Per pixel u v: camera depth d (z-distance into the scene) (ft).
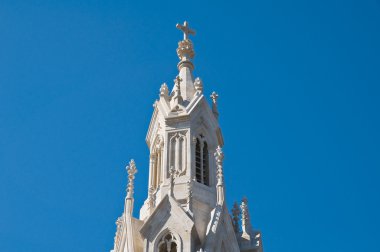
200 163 344.28
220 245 304.71
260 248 320.70
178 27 410.93
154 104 370.12
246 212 334.03
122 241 317.22
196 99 361.30
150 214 314.35
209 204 323.78
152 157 355.77
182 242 298.15
